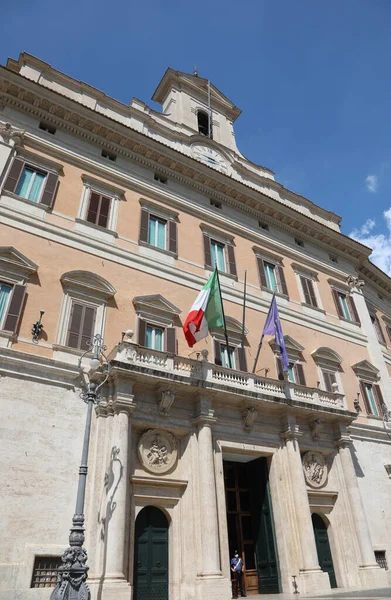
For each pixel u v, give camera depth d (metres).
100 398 12.91
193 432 13.78
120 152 19.88
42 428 11.91
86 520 11.26
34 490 11.10
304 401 16.33
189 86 26.84
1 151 16.06
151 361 13.64
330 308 23.52
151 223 18.97
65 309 14.25
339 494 16.75
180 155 20.89
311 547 13.88
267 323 17.47
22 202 15.62
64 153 17.97
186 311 17.20
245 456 15.55
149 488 12.69
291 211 24.17
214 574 11.60
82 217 16.81
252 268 21.23
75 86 20.30
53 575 10.51
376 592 12.11
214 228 20.89
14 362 12.29
